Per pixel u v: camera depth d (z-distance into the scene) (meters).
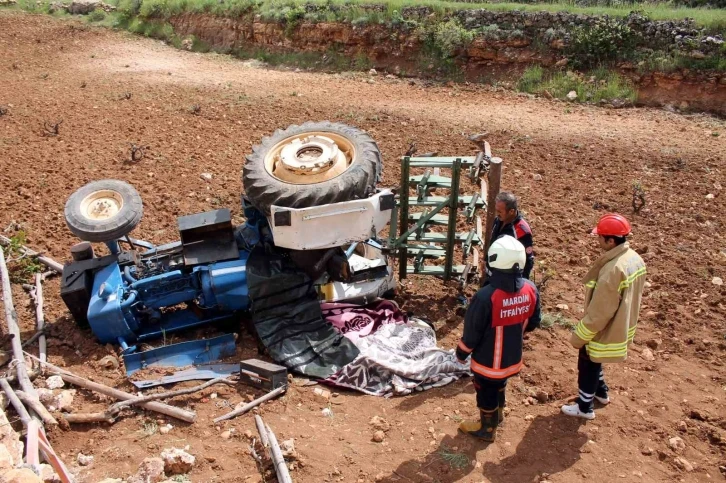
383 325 6.63
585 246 8.83
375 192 6.56
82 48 23.97
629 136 13.35
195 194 10.48
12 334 6.45
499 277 4.73
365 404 5.82
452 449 5.26
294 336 6.29
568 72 16.95
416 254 7.47
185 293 6.57
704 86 15.40
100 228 6.51
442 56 18.83
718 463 5.18
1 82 18.41
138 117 14.70
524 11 18.59
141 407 5.71
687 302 7.52
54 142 13.05
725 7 19.47
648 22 16.83
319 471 5.02
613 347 5.14
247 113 15.02
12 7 30.42
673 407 5.82
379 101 16.33
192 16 25.42
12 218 9.66
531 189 10.70
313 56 21.22
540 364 6.41
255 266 6.45
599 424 5.58
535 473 5.04
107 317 6.29
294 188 6.16
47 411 5.51
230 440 5.34
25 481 4.03
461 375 6.14
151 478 4.79
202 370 6.15
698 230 9.26
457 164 6.73
